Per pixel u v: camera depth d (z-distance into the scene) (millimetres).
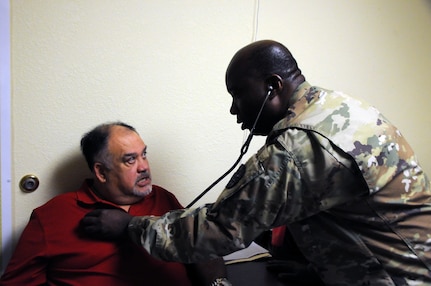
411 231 694
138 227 816
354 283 746
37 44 1011
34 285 954
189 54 1195
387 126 727
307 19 1354
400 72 1596
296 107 757
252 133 794
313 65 1415
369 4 1449
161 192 1180
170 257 749
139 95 1160
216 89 1258
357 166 650
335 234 741
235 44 1255
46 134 1074
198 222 727
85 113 1107
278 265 1170
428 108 1714
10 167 1039
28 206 1094
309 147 667
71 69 1062
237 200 685
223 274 1066
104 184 1043
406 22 1546
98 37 1074
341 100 738
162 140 1221
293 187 662
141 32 1121
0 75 972
